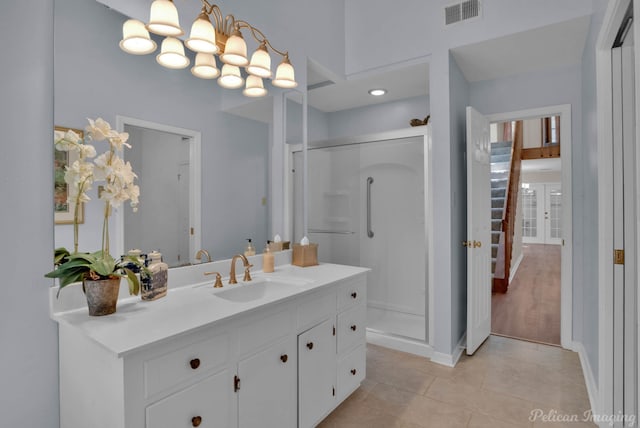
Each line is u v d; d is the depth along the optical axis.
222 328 1.32
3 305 1.26
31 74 1.32
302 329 1.73
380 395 2.24
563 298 2.95
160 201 1.68
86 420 1.21
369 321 3.32
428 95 3.59
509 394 2.24
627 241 1.79
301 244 2.41
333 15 3.06
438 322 2.72
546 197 10.93
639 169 1.13
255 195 2.25
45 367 1.34
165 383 1.13
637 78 1.12
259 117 2.28
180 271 1.76
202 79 1.88
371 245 3.57
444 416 2.01
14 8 1.29
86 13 1.44
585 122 2.59
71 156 1.40
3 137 1.27
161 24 1.46
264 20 2.33
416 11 2.84
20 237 1.30
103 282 1.29
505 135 8.37
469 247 2.77
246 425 1.43
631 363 1.79
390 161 3.41
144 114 1.62
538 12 2.36
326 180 3.74
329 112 4.23
